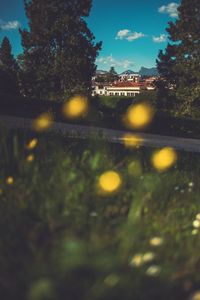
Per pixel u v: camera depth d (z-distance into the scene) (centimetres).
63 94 4553
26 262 237
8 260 242
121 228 286
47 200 314
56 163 411
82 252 226
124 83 16038
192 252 282
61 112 2552
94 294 209
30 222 293
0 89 4928
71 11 4744
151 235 303
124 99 6075
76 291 217
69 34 4684
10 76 4953
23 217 295
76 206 320
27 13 4847
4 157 414
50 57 4788
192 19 4581
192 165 783
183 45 4588
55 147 467
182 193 465
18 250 256
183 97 4478
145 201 365
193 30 4556
